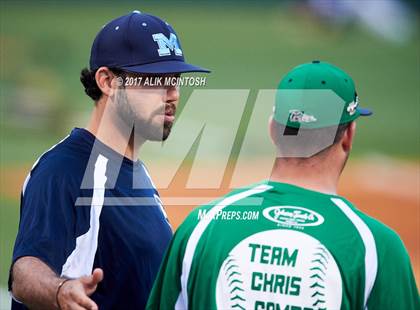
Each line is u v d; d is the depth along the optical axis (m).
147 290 12.27
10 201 42.94
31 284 10.66
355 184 50.38
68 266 11.46
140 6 109.44
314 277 9.81
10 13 103.56
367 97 77.44
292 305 9.84
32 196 11.64
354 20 101.12
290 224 10.14
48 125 66.00
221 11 110.00
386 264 9.82
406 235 39.59
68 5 108.00
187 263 10.38
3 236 35.91
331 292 9.76
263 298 9.95
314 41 98.38
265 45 96.38
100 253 11.91
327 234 9.98
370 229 9.99
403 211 44.28
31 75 77.69
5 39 92.38
